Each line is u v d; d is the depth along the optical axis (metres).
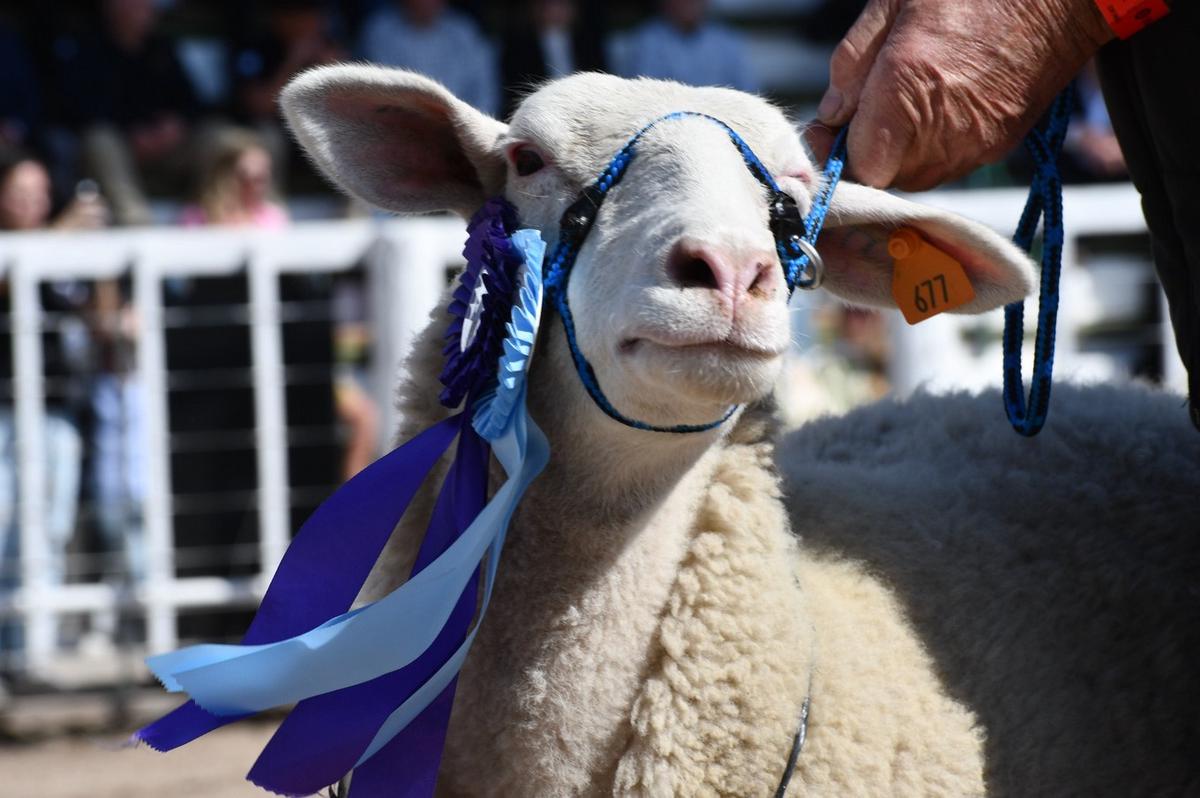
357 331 7.39
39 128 8.38
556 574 2.84
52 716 6.41
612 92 2.96
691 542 2.90
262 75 8.73
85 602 6.47
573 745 2.81
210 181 7.63
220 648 2.57
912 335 6.70
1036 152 3.20
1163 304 7.50
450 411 3.03
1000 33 2.96
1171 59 2.86
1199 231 2.92
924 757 2.92
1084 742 3.12
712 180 2.68
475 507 2.80
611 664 2.83
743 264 2.51
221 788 5.40
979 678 3.10
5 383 6.60
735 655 2.81
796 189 2.92
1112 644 3.27
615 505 2.84
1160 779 3.19
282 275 6.69
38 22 8.62
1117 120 3.13
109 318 6.56
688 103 2.94
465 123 3.11
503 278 2.81
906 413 3.91
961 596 3.18
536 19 9.00
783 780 2.79
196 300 6.62
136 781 5.52
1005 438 3.69
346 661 2.60
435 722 2.69
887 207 3.04
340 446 6.94
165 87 8.82
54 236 6.40
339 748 2.70
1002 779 3.02
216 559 6.77
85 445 6.64
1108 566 3.35
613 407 2.72
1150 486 3.58
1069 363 7.15
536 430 2.76
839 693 2.89
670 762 2.78
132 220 7.95
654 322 2.51
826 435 3.88
